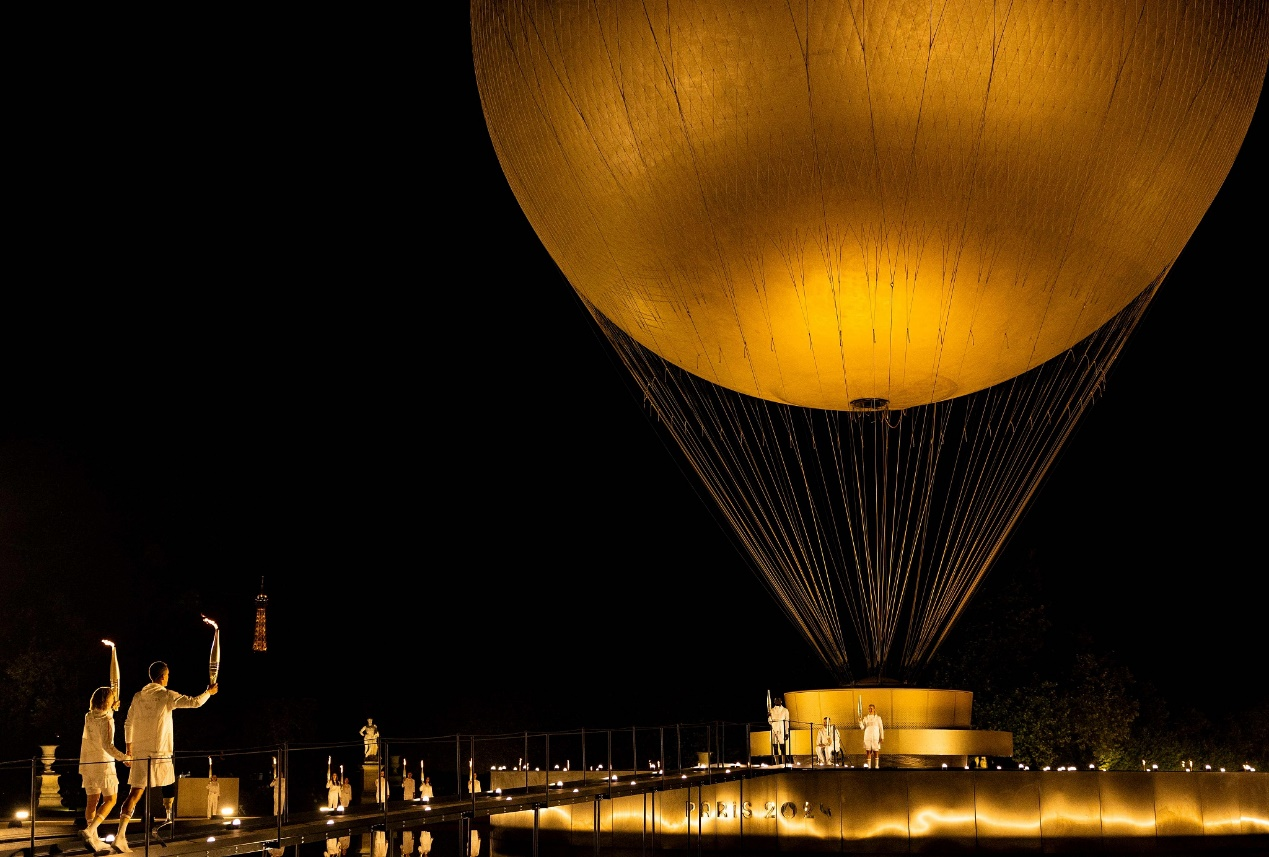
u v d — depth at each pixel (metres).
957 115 17.02
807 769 26.36
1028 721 45.56
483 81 20.23
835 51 16.64
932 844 25.83
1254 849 27.88
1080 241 19.03
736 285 20.20
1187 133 18.11
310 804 35.31
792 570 27.50
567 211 20.28
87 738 12.54
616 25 17.33
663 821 27.81
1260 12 18.08
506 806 18.48
